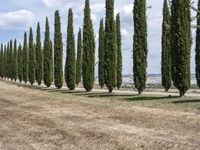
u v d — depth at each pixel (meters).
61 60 59.69
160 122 17.55
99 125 17.53
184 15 34.78
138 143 13.07
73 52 54.62
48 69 65.00
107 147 12.75
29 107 27.95
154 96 37.53
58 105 28.28
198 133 14.54
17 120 20.75
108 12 45.72
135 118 19.17
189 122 17.16
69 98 34.47
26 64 87.88
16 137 15.52
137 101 32.28
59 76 59.72
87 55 50.03
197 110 22.08
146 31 40.03
